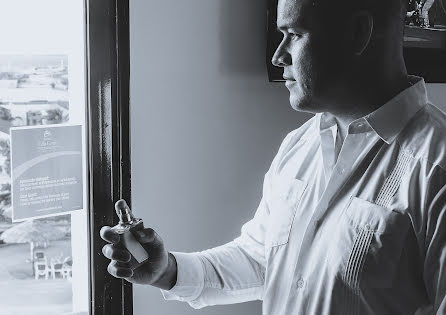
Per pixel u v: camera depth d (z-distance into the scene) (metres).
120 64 1.71
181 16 1.81
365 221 1.17
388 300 1.16
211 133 1.89
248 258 1.46
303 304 1.23
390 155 1.20
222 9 1.87
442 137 1.16
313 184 1.31
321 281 1.21
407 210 1.14
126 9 1.70
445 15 2.10
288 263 1.30
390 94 1.21
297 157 1.38
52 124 1.69
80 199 1.74
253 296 1.48
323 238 1.23
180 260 1.40
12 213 1.65
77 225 1.75
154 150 1.81
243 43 1.92
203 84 1.87
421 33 2.08
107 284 1.75
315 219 1.25
